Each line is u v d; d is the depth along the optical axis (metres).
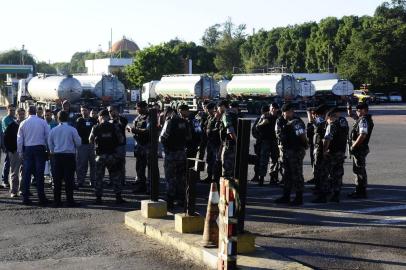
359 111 11.80
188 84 48.00
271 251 7.61
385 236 8.73
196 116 14.92
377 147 22.73
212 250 7.44
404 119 41.41
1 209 11.34
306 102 51.72
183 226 8.51
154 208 9.63
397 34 79.62
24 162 11.87
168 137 10.95
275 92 46.72
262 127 13.67
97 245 8.49
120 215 10.66
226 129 12.09
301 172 11.19
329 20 100.31
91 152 13.84
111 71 97.12
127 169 17.20
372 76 79.81
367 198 11.95
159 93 53.19
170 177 11.05
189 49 102.81
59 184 11.63
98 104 41.47
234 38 127.81
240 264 7.01
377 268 7.16
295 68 106.62
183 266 7.40
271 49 114.88
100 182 11.80
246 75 50.38
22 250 8.27
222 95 53.94
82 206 11.59
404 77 79.94
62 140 11.51
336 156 11.33
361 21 96.25
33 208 11.42
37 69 123.44
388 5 104.94
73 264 7.55
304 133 11.04
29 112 11.99
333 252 7.88
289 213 10.49
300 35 108.62
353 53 82.00
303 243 8.37
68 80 37.28
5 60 121.19
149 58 77.25
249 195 12.48
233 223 6.69
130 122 39.88
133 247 8.36
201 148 14.37
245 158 7.37
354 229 9.20
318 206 11.13
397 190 12.88
